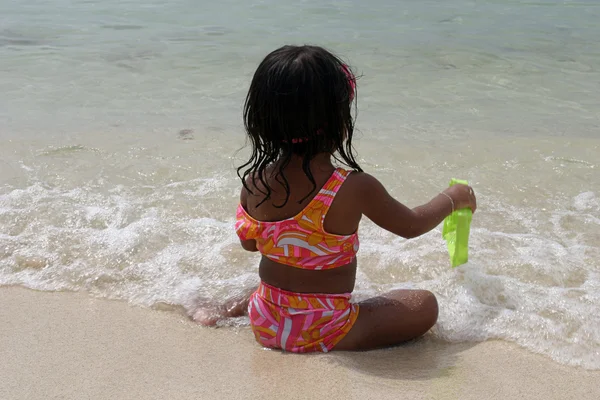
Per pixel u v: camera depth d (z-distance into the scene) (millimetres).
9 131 4547
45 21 8273
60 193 3508
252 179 2184
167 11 8867
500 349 2217
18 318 2383
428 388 1971
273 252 2178
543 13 8758
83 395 1919
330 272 2188
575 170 3828
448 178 3738
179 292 2590
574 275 2691
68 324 2348
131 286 2645
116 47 7055
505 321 2369
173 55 6758
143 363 2098
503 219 3229
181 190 3564
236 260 2852
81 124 4742
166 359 2125
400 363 2135
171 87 5746
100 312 2445
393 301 2273
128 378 2010
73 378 2008
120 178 3729
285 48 2035
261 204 2162
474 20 8359
